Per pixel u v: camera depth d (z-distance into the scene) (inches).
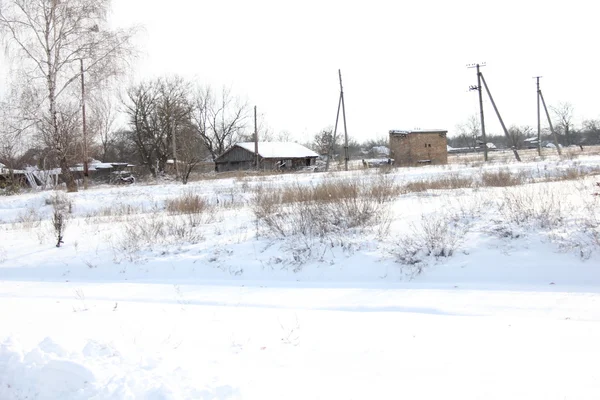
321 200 518.9
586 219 388.5
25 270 471.5
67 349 198.4
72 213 789.2
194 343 217.5
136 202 828.6
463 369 182.4
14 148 1103.0
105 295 371.9
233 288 378.0
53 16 1004.6
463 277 356.2
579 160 1095.0
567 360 188.5
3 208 863.1
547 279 336.2
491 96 1610.5
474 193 563.8
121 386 163.6
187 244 482.9
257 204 583.5
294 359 195.6
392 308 300.2
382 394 161.3
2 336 229.1
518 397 157.3
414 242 399.2
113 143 2650.1
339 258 408.2
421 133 2178.9
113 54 1049.5
